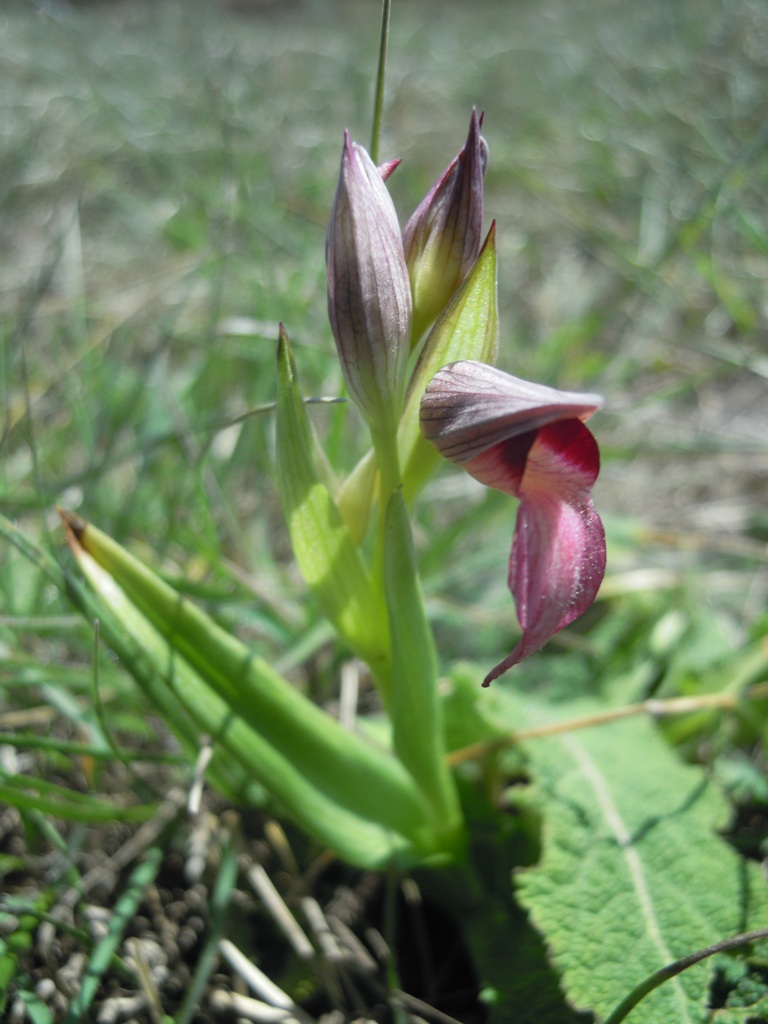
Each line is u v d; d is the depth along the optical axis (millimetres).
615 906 118
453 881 135
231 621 168
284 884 148
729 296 240
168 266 280
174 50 466
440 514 225
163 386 185
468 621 188
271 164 320
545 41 496
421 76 446
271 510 219
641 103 366
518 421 98
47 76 420
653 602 193
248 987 133
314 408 240
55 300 277
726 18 438
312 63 473
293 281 234
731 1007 109
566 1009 118
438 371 105
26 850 144
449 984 138
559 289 290
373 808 130
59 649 176
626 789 135
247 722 125
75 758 159
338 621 124
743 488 234
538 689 177
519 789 140
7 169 341
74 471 219
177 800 152
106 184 336
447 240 114
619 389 252
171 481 197
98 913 135
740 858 123
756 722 157
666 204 293
